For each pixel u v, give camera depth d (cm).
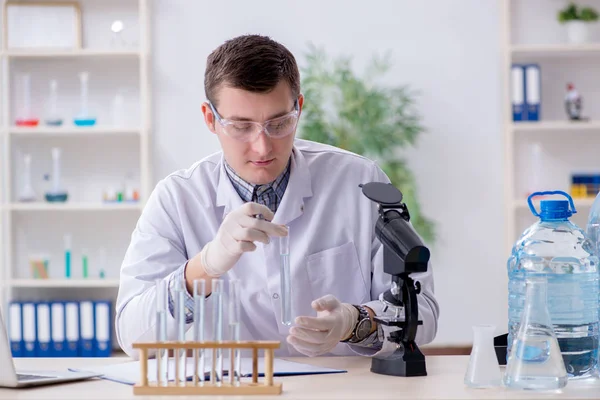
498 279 443
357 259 198
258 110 165
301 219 199
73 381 145
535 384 130
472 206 443
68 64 443
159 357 130
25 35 437
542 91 448
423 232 420
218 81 168
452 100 442
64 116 445
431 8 442
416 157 443
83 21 443
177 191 201
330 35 443
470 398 124
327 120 429
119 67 445
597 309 148
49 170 446
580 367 144
